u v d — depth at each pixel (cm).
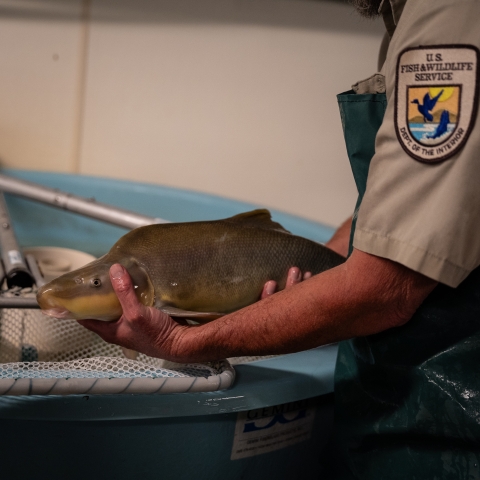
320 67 201
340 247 109
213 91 205
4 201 151
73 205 150
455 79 59
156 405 73
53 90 204
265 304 71
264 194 214
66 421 75
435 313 70
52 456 77
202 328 72
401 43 63
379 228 63
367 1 73
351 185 211
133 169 214
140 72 204
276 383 80
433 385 71
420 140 61
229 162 212
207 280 81
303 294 69
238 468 87
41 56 200
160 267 78
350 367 81
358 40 197
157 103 207
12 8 194
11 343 99
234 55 202
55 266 133
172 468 82
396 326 72
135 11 198
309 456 96
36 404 70
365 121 74
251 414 84
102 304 74
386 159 64
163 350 73
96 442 77
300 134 208
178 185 215
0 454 77
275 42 200
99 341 103
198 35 201
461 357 70
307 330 69
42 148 210
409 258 61
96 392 68
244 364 86
